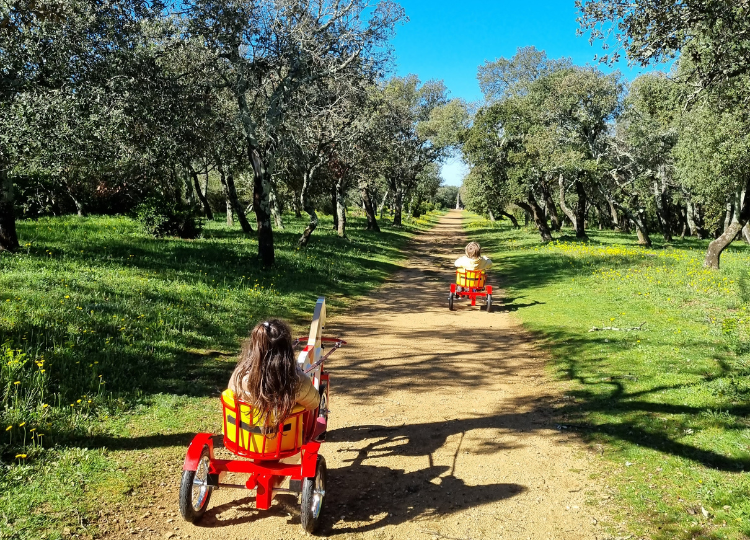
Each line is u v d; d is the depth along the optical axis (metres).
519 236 40.06
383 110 28.83
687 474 4.56
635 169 35.62
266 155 16.98
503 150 33.25
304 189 21.98
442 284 18.02
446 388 7.25
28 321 7.39
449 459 5.05
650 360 7.81
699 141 21.02
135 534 3.60
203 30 14.12
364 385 7.34
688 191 35.88
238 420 3.56
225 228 26.38
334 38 16.64
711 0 7.86
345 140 21.61
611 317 10.94
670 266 18.45
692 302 12.14
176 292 10.96
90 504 3.86
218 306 10.60
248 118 15.99
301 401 3.64
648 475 4.58
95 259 13.05
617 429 5.57
